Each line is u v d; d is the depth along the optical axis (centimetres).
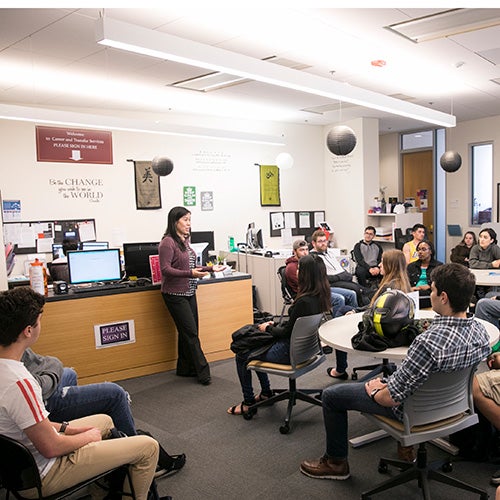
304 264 303
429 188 938
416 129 933
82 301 392
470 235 627
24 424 164
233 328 468
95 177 636
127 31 260
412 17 361
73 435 187
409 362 190
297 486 241
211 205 736
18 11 325
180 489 241
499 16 363
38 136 594
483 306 421
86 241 629
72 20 343
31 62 438
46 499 174
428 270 486
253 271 661
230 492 238
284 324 304
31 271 373
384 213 773
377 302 242
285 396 324
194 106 652
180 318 401
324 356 327
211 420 323
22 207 588
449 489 234
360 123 779
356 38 406
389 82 564
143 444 191
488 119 833
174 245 399
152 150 680
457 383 204
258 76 331
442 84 579
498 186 830
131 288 414
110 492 204
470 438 252
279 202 804
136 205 669
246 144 766
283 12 344
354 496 231
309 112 718
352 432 295
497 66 502
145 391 385
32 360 223
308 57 457
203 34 386
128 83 521
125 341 413
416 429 204
